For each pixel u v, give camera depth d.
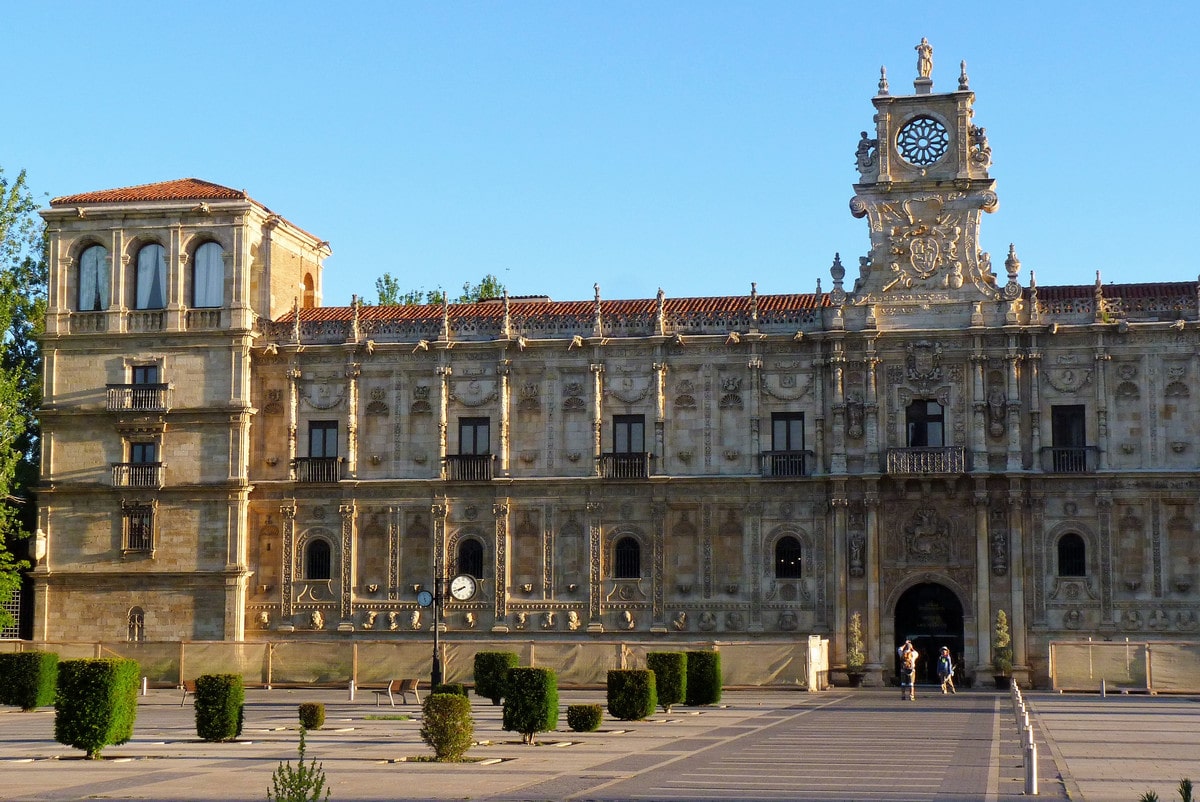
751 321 84.12
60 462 88.62
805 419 83.25
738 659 75.75
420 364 87.00
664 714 59.38
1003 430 81.06
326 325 88.44
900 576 81.56
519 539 85.44
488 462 85.50
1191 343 79.88
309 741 47.81
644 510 84.25
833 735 49.59
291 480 87.06
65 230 89.75
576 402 85.38
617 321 85.50
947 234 83.06
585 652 76.38
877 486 81.56
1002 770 38.91
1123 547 79.94
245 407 87.00
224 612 86.19
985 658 79.75
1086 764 40.25
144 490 87.38
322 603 86.44
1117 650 73.56
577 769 39.34
